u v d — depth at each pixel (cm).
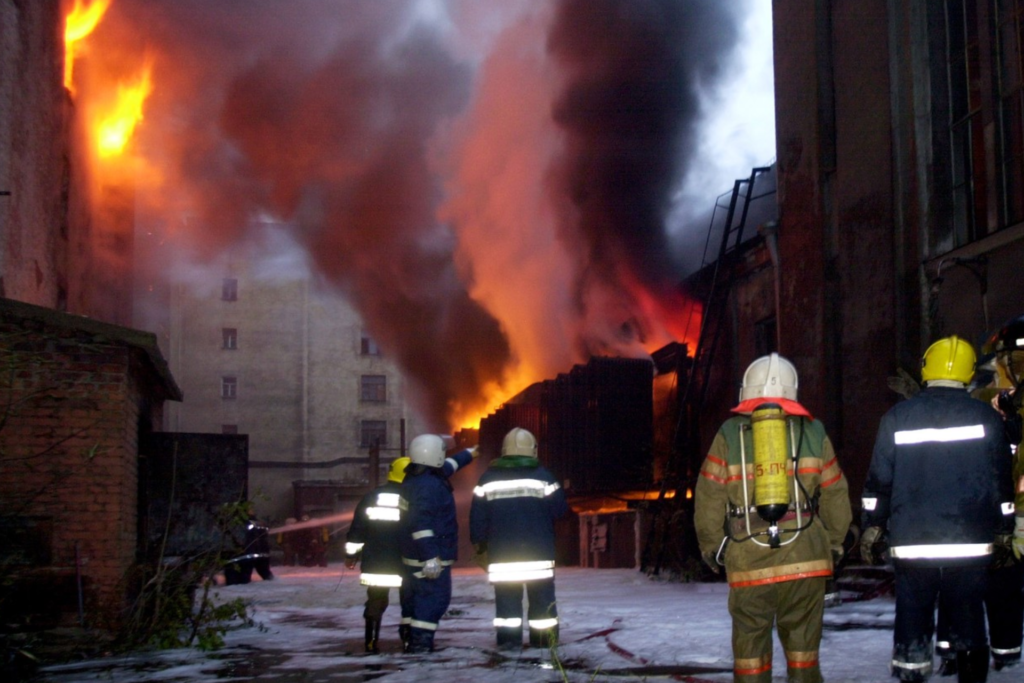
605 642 762
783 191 1645
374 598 766
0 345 905
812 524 420
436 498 721
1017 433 519
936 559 470
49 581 867
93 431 916
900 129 1319
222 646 819
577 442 2580
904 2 1316
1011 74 1139
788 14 1644
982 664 472
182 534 1115
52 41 1617
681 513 1856
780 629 428
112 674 658
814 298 1538
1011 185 1134
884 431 492
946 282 1212
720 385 2094
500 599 718
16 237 1379
